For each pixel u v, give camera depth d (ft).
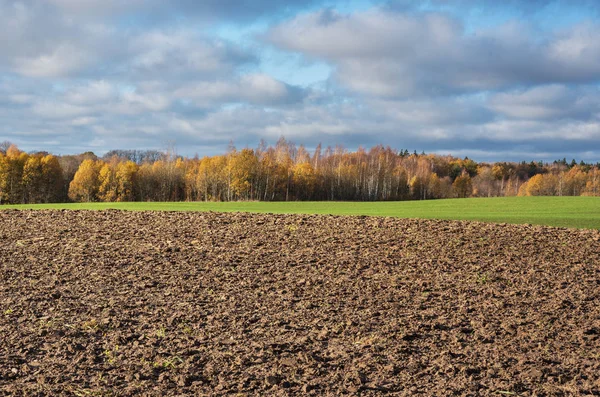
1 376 21.31
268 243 53.01
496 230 61.21
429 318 31.01
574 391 20.80
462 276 41.60
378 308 32.83
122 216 69.67
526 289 38.09
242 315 30.71
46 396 19.54
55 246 49.93
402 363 23.77
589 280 40.73
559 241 55.47
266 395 20.07
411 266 44.57
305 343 26.22
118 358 23.62
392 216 77.71
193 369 22.49
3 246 49.42
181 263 44.09
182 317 30.04
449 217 77.20
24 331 26.81
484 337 27.71
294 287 37.40
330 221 66.33
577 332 28.71
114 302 32.55
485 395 20.42
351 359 24.18
